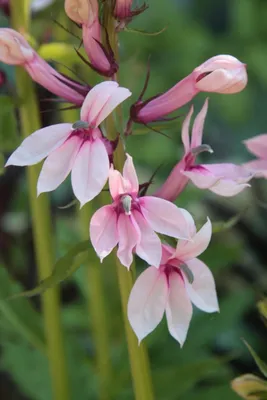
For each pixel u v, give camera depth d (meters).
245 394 0.35
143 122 0.34
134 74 0.55
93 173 0.31
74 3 0.32
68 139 0.32
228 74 0.32
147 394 0.35
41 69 0.34
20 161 0.31
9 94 0.38
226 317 0.46
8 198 0.53
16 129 0.39
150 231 0.31
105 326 0.44
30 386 0.43
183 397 0.43
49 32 0.42
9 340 0.45
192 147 0.34
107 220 0.31
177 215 0.31
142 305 0.32
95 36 0.33
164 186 0.34
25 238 0.54
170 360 0.44
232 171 0.34
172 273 0.32
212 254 0.46
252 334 0.52
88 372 0.44
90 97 0.32
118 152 0.33
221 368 0.45
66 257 0.33
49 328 0.40
